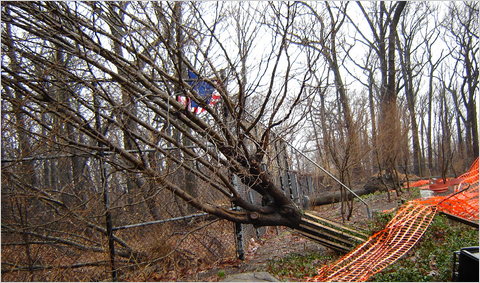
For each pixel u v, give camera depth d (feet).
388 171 46.50
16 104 17.56
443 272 15.56
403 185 51.90
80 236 19.34
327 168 35.88
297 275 18.10
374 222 23.97
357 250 20.51
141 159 18.51
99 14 17.65
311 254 22.06
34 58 17.62
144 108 21.38
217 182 20.92
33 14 16.99
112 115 19.25
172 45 19.97
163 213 20.94
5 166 18.33
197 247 21.80
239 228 21.94
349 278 16.47
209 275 19.11
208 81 19.30
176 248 19.88
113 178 21.47
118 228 19.04
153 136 19.84
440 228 21.77
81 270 19.54
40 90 17.69
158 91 19.02
